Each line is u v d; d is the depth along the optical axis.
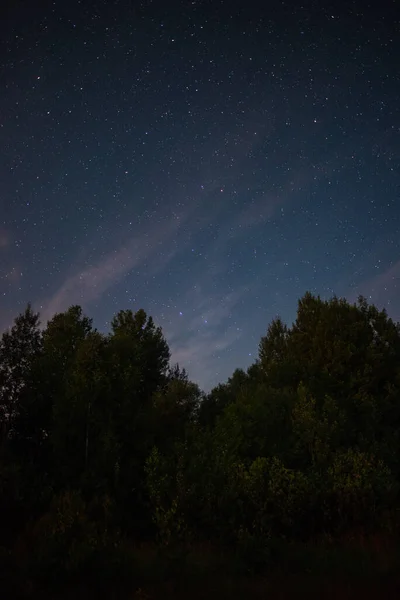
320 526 13.47
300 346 23.20
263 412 16.94
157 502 12.76
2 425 18.11
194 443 14.77
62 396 16.81
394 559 10.25
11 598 7.79
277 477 13.12
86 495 14.84
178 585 8.70
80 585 8.27
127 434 16.62
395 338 22.36
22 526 13.13
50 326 19.69
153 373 21.47
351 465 14.38
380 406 20.33
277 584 8.89
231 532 12.02
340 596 8.22
